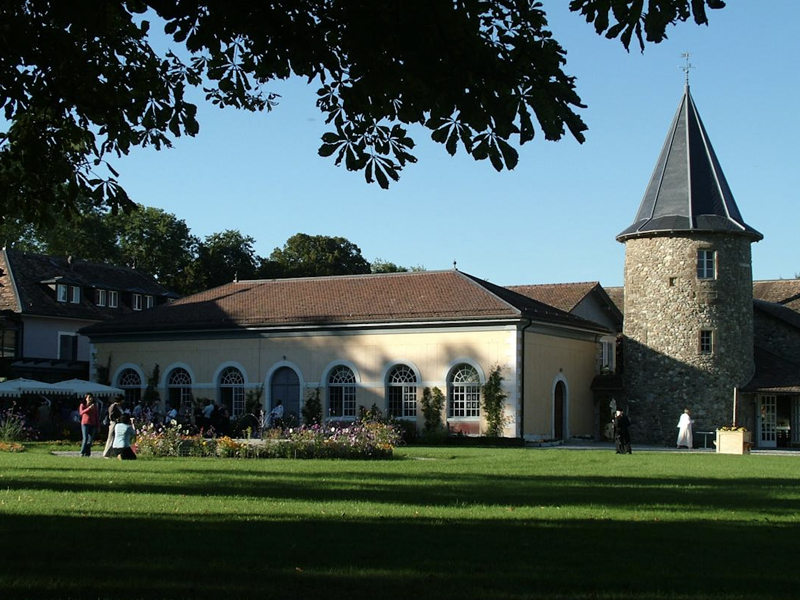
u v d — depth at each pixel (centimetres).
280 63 1012
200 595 772
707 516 1362
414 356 4491
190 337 4934
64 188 1349
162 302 6762
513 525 1217
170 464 2400
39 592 779
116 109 1270
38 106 1235
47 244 7200
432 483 1870
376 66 955
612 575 882
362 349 4594
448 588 809
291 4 984
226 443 2803
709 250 4700
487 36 995
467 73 945
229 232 7994
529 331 4419
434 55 926
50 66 1180
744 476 2255
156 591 786
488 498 1570
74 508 1373
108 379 5112
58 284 5875
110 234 7550
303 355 4703
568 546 1047
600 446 4450
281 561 936
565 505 1478
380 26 919
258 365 4791
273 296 5025
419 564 925
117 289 6366
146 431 2920
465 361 4388
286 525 1194
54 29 1130
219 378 4866
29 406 4550
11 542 1040
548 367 4584
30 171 1305
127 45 1305
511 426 4281
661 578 870
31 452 3064
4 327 5272
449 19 910
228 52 1218
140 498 1514
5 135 1313
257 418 4647
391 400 4538
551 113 967
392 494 1622
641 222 4856
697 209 4725
